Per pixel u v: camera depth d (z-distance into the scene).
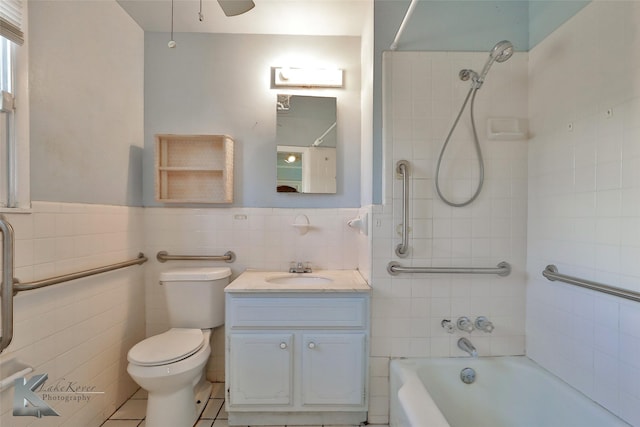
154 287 1.96
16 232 1.15
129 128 1.84
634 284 1.04
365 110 1.83
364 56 1.88
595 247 1.18
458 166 1.58
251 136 2.01
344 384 1.53
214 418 1.61
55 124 1.33
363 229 1.69
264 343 1.51
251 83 2.01
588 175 1.21
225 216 1.99
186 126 1.99
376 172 1.61
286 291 1.50
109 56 1.67
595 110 1.18
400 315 1.58
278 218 2.00
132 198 1.86
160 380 1.36
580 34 1.25
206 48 2.00
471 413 1.48
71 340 1.37
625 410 1.07
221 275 1.81
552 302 1.41
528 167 1.57
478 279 1.59
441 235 1.59
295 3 1.71
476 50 1.59
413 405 1.14
